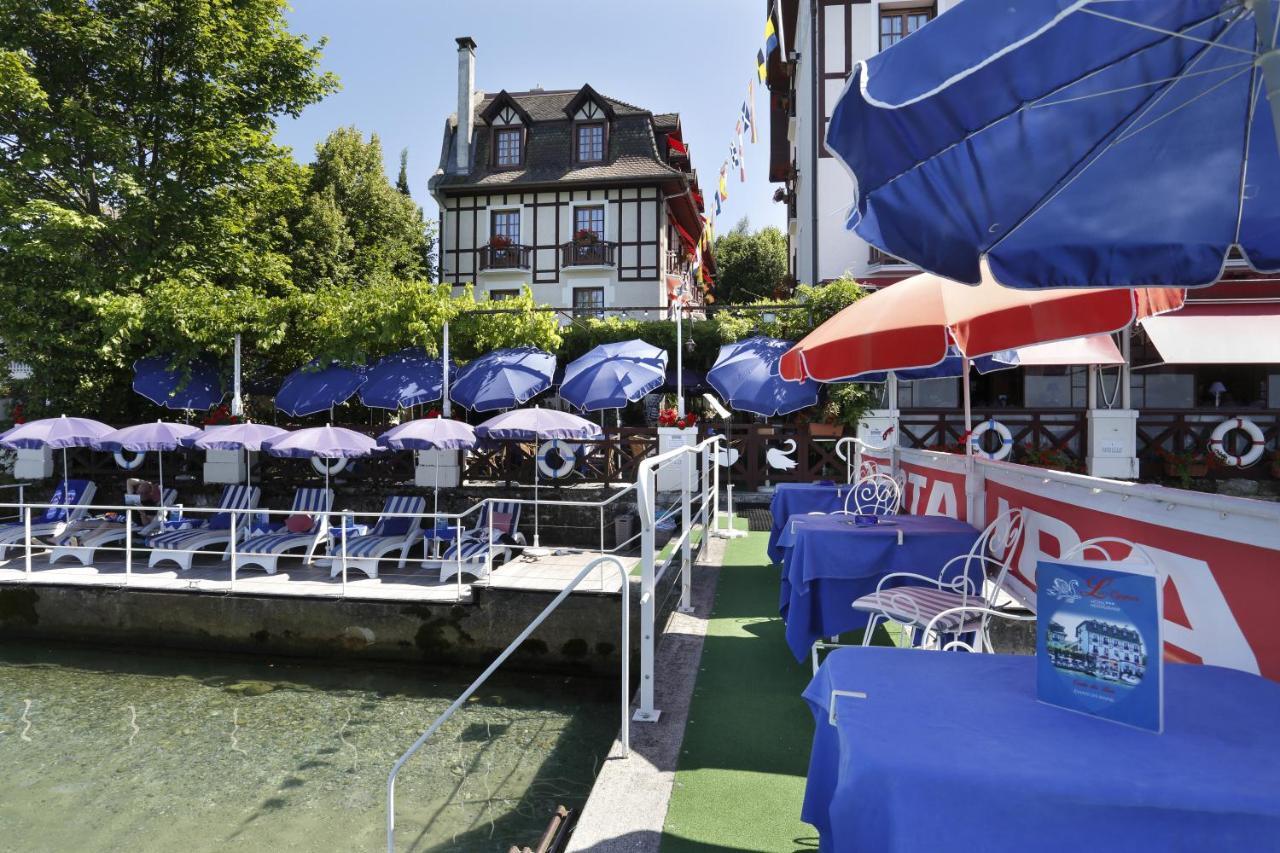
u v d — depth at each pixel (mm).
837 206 18203
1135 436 13594
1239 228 2873
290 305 15898
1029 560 4312
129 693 8445
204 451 16422
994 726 1838
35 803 5758
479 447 14375
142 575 10742
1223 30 2111
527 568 10297
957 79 1810
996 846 1577
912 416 14547
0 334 16672
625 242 27984
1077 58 1990
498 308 15984
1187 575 2773
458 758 6453
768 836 3004
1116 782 1560
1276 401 15734
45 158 16906
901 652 2396
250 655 9711
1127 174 2650
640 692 4297
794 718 4250
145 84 18391
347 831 5250
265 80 20375
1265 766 1622
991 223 2699
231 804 5691
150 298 16266
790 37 23438
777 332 16297
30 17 16875
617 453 14938
